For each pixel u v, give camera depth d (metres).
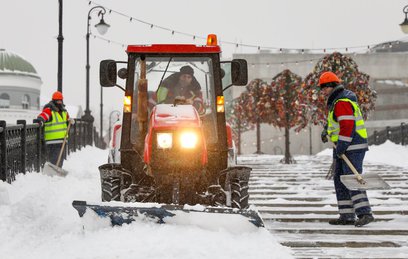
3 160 18.73
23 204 13.19
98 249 10.87
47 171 23.02
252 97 61.50
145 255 10.50
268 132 120.44
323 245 13.01
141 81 13.82
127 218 11.81
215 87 14.77
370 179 14.44
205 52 14.74
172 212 11.70
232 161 14.75
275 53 124.25
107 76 14.52
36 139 25.17
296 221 16.06
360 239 13.46
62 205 13.92
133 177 14.02
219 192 13.48
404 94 127.31
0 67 150.50
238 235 11.62
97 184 22.41
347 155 14.88
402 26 44.62
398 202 18.81
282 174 29.28
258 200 19.73
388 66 127.56
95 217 11.87
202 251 10.68
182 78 15.03
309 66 124.44
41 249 11.33
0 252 11.15
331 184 24.02
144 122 13.98
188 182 12.58
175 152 12.38
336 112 14.88
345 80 28.09
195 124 12.62
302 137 120.94
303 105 37.81
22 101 151.12
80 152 39.34
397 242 13.01
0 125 18.77
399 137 51.91
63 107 25.61
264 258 10.69
